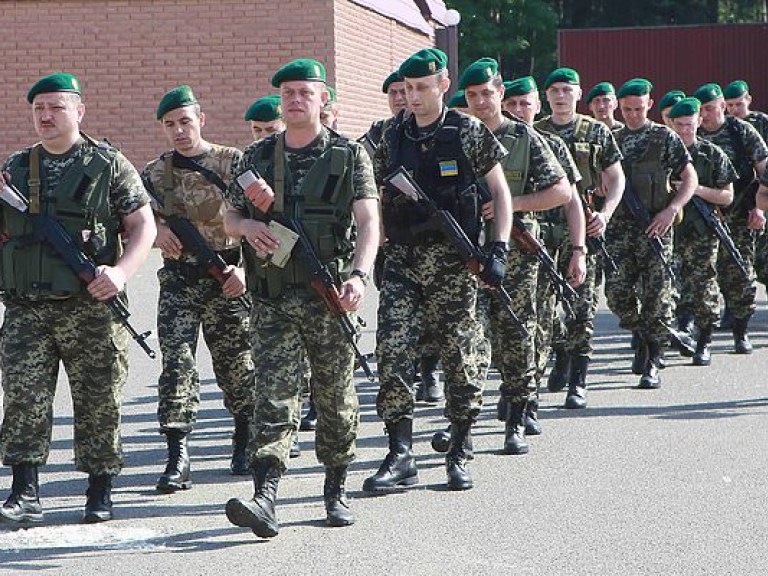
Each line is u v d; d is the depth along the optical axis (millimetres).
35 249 8938
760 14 95688
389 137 10094
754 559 8344
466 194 9906
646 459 11141
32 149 9078
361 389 15180
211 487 10469
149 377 15680
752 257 17141
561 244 12953
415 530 9047
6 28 27812
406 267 10109
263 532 8680
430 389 14117
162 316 10586
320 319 8867
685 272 16422
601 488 10164
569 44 53344
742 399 13930
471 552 8531
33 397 9078
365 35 30875
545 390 14719
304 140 8945
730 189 16375
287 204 8859
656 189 14703
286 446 8797
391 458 10227
